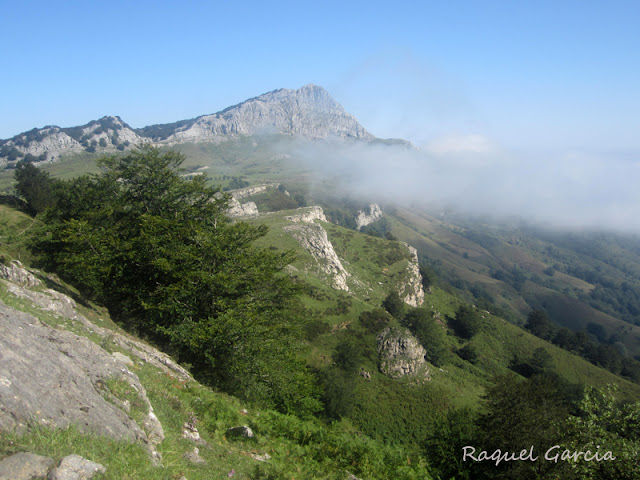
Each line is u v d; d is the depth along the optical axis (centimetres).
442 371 7331
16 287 1705
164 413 1146
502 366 9144
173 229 2984
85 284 2981
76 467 612
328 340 6625
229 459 1108
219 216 3581
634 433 1972
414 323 8331
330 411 4628
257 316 2527
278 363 2712
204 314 2705
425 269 13638
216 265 2769
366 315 7794
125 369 1130
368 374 5912
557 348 9938
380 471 1474
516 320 15238
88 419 769
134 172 3553
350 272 11569
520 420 2452
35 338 919
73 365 911
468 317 9994
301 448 1456
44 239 3375
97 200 3856
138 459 761
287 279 3020
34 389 729
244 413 1694
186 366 2286
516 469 2228
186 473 869
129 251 2853
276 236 10925
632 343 17200
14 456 585
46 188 6034
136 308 2850
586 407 2119
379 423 4947
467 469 2412
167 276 2775
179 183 3650
